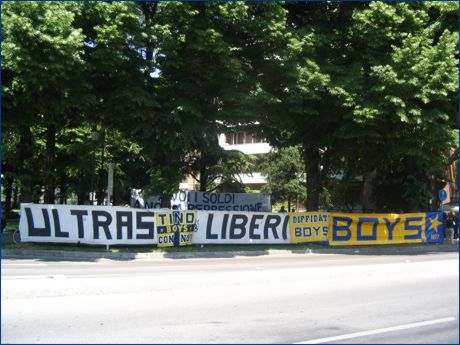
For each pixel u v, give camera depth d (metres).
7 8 15.87
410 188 28.84
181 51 19.34
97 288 9.71
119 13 17.47
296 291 10.35
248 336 6.85
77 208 19.55
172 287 10.36
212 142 21.28
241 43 20.34
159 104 19.36
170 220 20.70
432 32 22.55
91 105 20.59
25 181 30.66
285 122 22.73
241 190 36.41
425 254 21.34
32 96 18.27
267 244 22.69
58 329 7.09
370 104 20.34
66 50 16.11
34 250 18.70
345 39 22.83
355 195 43.50
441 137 21.38
